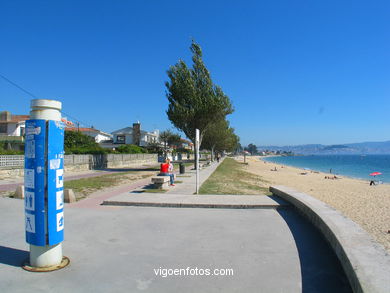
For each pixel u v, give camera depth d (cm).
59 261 481
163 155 6231
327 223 603
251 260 511
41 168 445
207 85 3177
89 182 1867
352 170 7081
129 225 733
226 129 6456
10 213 865
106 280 433
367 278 346
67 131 4525
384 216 1314
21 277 436
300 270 471
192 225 734
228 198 1039
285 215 845
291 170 6362
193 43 3191
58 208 464
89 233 665
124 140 7944
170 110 3256
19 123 5150
